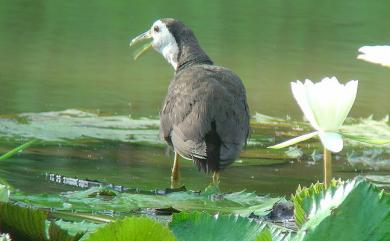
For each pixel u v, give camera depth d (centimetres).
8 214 458
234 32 2114
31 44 1903
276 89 1620
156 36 1312
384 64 368
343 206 387
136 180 988
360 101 1570
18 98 1448
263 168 1116
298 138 435
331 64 1838
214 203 813
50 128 1252
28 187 912
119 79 1648
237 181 1032
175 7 2405
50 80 1600
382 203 383
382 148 1266
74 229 556
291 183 1028
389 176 1089
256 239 383
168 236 379
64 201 799
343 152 1234
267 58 1858
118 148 1180
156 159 1137
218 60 1805
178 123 1034
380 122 1410
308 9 2464
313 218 397
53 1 2450
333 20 2314
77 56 1822
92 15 2275
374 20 2333
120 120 1339
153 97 1522
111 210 775
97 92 1531
